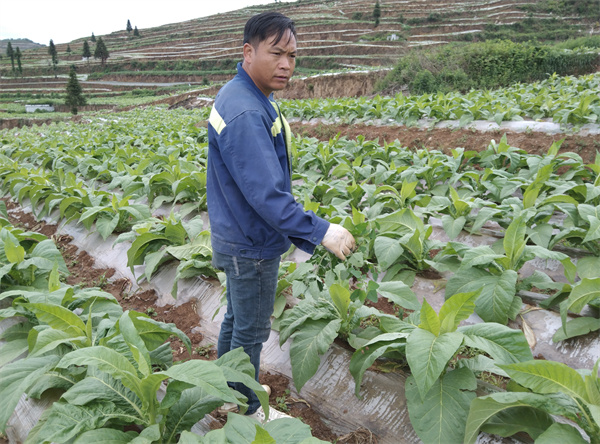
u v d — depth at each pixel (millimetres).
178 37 116500
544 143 8156
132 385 2141
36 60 120625
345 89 32281
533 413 2314
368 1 98750
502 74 23438
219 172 2254
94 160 9234
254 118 2074
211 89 48750
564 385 2070
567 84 14391
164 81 84562
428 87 23078
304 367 2992
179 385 2141
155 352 2799
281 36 2105
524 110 10188
